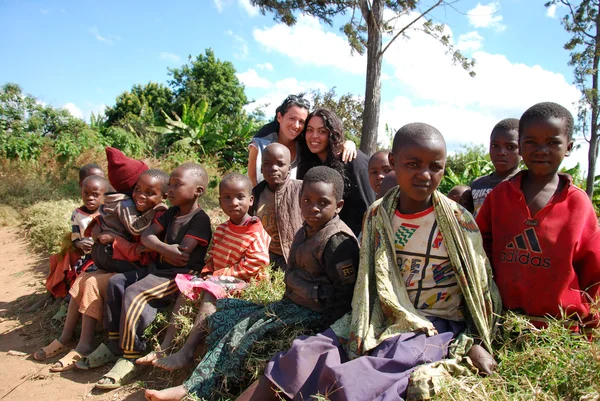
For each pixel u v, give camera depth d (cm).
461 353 220
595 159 1072
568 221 228
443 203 230
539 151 228
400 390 200
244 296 323
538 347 214
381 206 245
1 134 1330
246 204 339
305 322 269
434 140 213
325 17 1100
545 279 229
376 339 222
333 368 202
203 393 257
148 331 328
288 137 439
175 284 346
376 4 1072
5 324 425
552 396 193
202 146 1747
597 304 226
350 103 1677
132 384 311
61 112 1480
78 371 333
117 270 369
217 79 3541
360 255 246
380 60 1084
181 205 357
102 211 385
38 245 676
